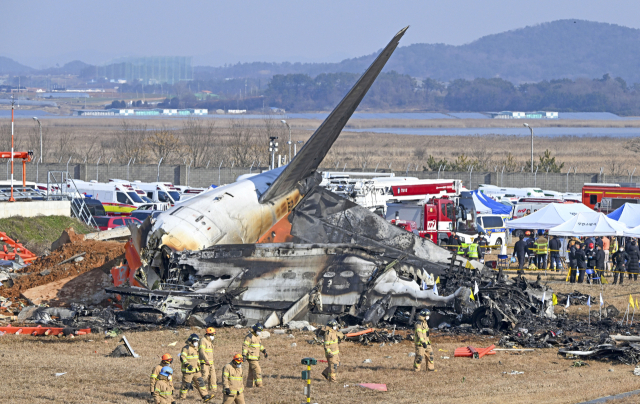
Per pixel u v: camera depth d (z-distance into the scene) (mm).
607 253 151250
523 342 80438
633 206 147625
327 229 117188
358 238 116875
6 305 100375
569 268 132250
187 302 89000
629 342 78688
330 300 91562
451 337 84812
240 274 94812
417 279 100500
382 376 65125
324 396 57531
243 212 107438
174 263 95688
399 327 90750
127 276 103750
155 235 96625
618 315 100188
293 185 118312
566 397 56750
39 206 164000
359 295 91438
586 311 103500
